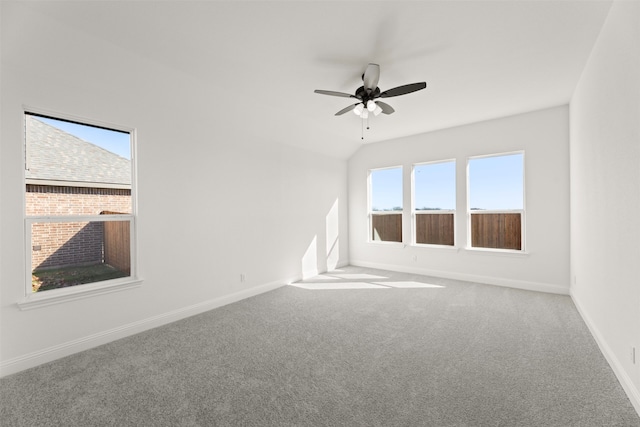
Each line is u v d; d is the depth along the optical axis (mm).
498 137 4512
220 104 3541
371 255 6090
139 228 2955
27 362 2232
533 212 4258
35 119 2389
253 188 4227
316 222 5480
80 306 2537
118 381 2061
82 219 2613
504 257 4516
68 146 2568
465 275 4902
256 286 4238
